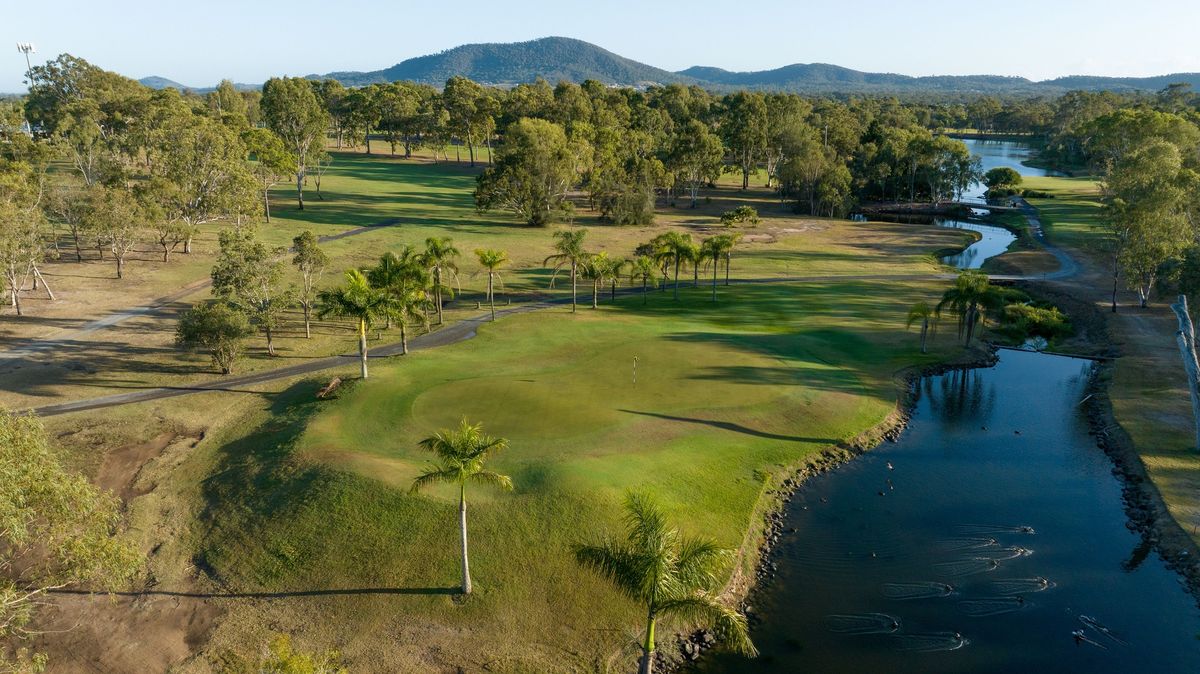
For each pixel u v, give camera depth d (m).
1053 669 26.12
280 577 29.81
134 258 90.38
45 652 26.02
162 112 120.81
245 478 37.03
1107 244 89.56
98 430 44.50
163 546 32.19
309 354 60.47
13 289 67.38
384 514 32.56
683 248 79.44
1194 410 45.00
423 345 61.81
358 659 25.62
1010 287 86.56
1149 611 29.45
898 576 31.77
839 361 58.06
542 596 28.75
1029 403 52.16
